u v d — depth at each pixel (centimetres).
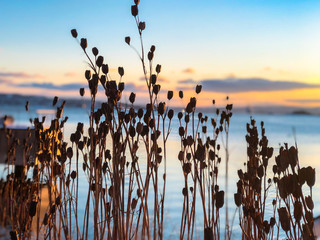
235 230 261
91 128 135
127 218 143
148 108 130
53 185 162
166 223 260
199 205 335
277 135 1359
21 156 272
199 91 133
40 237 187
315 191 416
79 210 283
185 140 137
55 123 150
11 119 234
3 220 201
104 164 148
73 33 124
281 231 242
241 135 1045
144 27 125
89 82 129
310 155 895
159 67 130
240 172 155
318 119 2333
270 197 316
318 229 215
